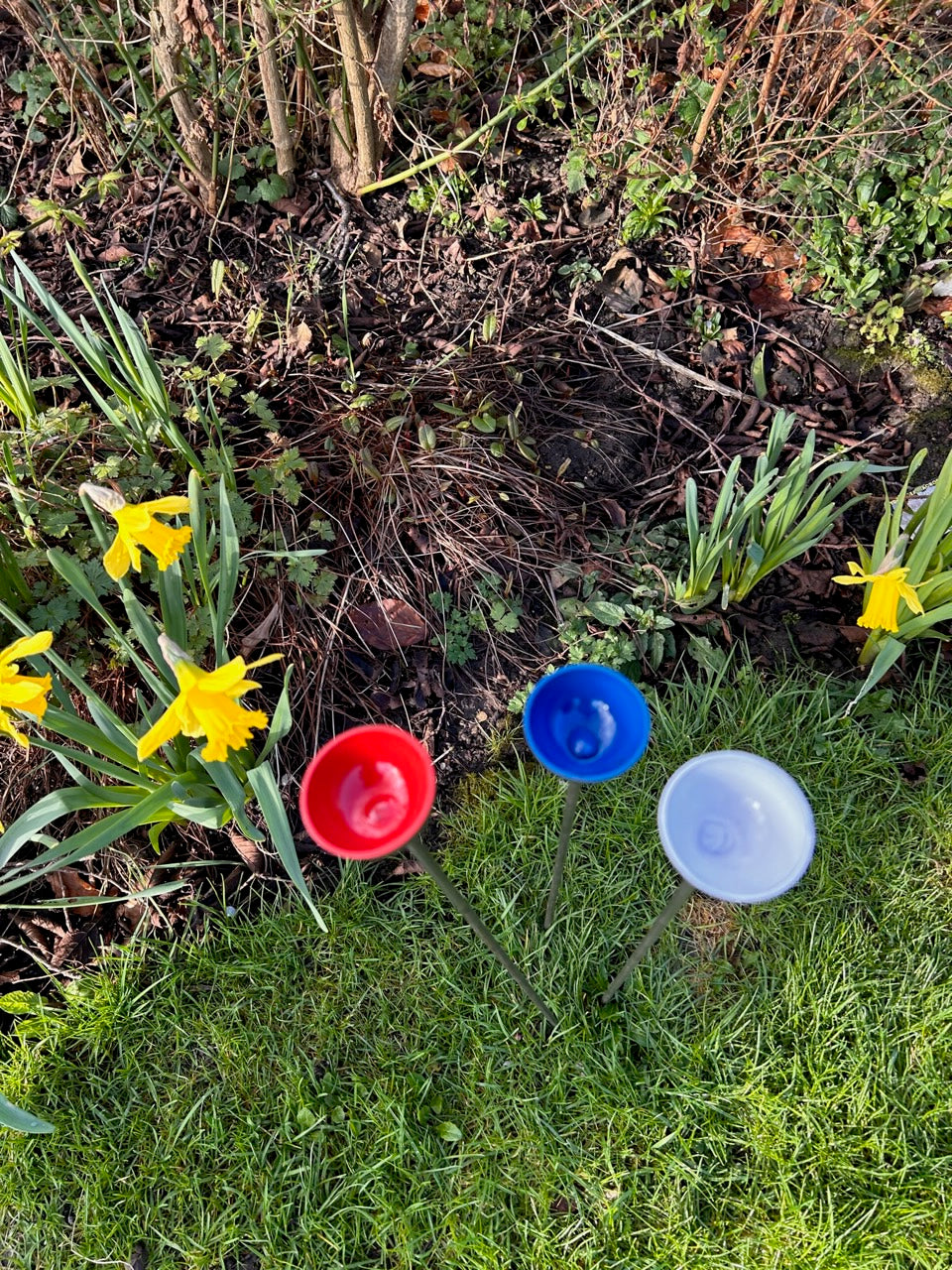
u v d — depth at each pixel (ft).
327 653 2.85
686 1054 2.33
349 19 3.06
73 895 2.58
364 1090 2.31
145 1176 2.23
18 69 3.84
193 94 3.41
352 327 3.42
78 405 3.11
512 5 3.94
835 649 2.98
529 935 2.51
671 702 2.84
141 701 2.32
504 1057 2.35
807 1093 2.27
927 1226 2.12
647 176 3.64
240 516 2.85
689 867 1.49
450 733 2.81
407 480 3.07
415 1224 2.15
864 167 3.60
